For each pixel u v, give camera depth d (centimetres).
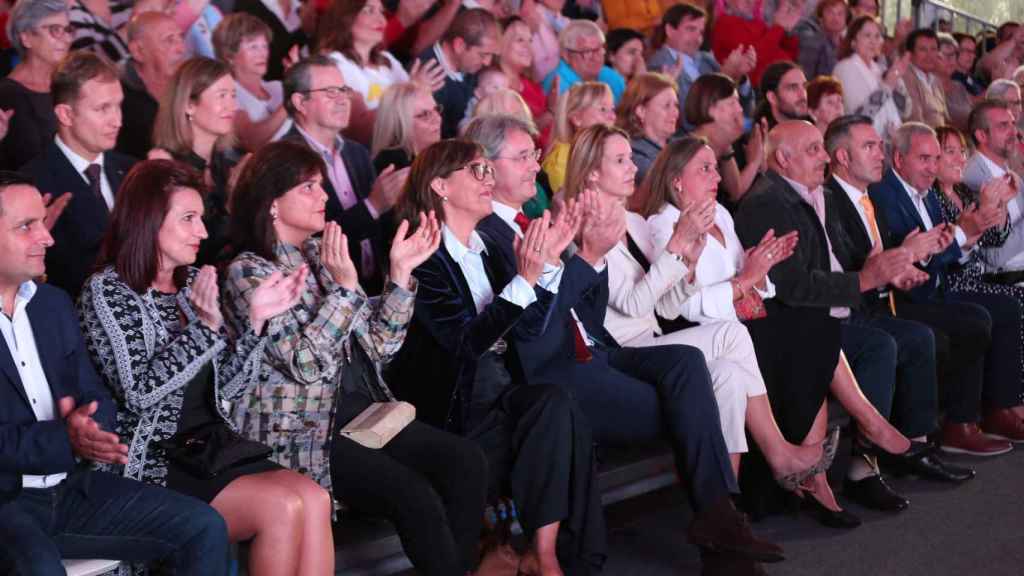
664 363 700
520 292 627
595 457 670
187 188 538
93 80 681
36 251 494
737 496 789
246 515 519
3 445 473
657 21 1363
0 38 872
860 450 817
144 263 528
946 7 1898
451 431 639
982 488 860
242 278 565
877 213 964
